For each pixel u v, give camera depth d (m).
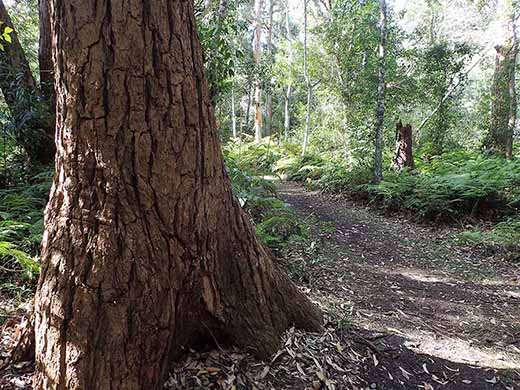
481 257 6.00
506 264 5.67
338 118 13.85
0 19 5.64
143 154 1.60
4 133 5.55
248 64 11.22
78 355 1.58
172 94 1.65
